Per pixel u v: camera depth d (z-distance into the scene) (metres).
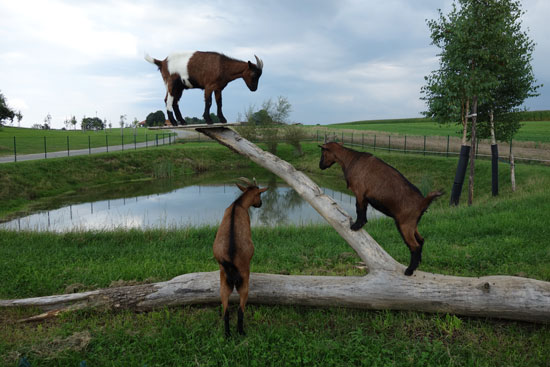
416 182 26.73
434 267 7.32
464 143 16.52
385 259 5.34
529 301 4.72
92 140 59.53
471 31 15.16
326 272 7.20
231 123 6.09
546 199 12.96
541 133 48.03
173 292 5.53
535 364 3.98
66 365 4.05
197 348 4.31
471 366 3.94
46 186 27.81
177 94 6.44
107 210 22.08
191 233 10.66
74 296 5.51
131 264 7.69
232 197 26.41
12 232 10.97
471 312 4.97
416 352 4.29
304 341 4.43
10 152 38.69
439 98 16.66
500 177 21.62
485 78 15.34
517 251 7.72
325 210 5.78
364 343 4.44
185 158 43.81
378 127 81.56
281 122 46.56
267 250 8.86
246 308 5.54
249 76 5.85
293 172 6.30
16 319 5.30
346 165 5.16
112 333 4.69
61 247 9.48
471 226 10.15
